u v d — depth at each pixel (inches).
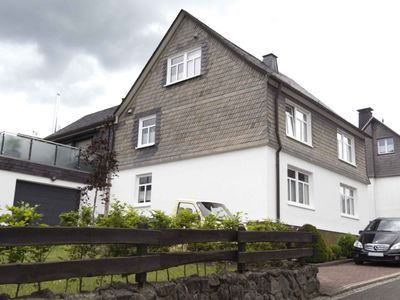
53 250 218.7
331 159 739.4
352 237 625.3
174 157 682.2
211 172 625.3
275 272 301.3
